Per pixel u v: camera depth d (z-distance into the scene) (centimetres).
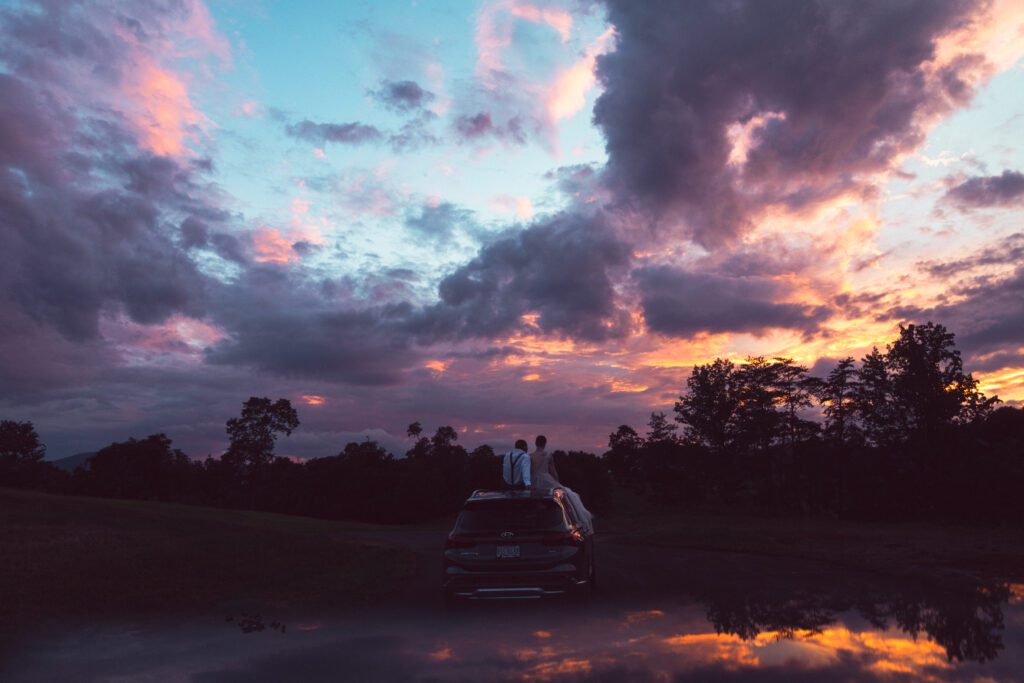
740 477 7856
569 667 529
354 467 11338
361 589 1108
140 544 1898
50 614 874
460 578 814
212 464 13000
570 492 1102
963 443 5662
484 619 768
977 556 1553
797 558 1617
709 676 496
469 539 826
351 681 505
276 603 952
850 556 1595
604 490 10069
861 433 6388
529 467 1040
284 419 12412
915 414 5919
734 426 7850
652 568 1366
